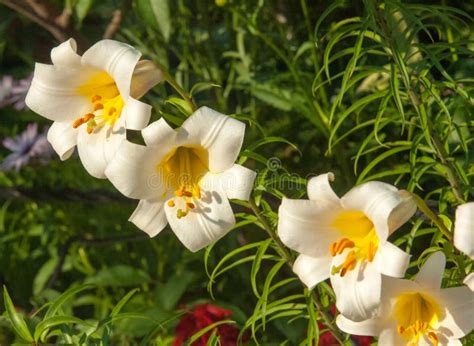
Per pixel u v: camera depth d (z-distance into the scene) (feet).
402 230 8.02
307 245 5.84
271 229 6.19
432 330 5.87
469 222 5.57
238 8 8.54
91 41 9.40
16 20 9.79
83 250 10.48
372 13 6.14
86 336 6.05
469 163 7.23
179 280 9.47
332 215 5.82
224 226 5.97
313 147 8.75
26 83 10.66
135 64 5.90
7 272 10.87
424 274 5.78
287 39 8.75
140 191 5.97
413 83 6.55
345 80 6.17
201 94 9.43
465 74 7.78
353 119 8.30
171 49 9.20
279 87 8.55
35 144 9.89
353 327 5.91
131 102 5.90
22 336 6.02
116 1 8.66
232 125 5.90
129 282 9.66
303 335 8.41
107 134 6.03
